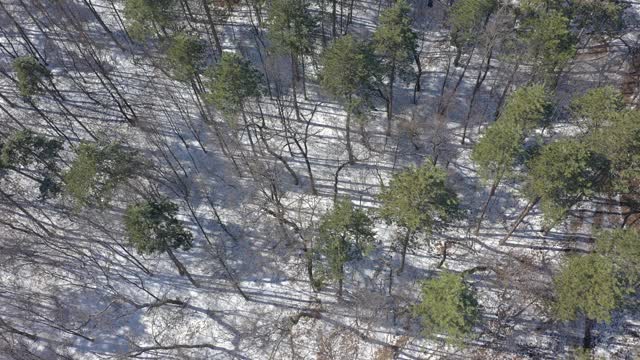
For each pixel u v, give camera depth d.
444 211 27.08
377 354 32.94
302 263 36.75
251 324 34.72
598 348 32.03
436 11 50.00
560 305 27.17
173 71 40.34
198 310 35.47
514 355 32.16
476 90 41.34
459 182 39.84
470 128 42.66
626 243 26.50
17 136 32.34
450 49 47.44
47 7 50.75
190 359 33.38
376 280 35.84
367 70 31.88
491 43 36.84
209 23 45.31
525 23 36.25
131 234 29.00
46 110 44.59
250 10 47.28
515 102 31.59
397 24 34.56
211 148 42.66
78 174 29.52
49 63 48.12
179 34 37.09
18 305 35.69
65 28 44.84
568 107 37.56
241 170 41.44
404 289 35.19
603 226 36.25
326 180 40.75
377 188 39.97
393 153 41.81
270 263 37.19
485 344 32.62
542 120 31.78
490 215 38.00
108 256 37.84
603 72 44.22
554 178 27.80
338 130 43.28
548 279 34.53
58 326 34.59
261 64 46.62
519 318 33.41
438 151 40.31
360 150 42.12
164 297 36.06
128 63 47.78
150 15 37.44
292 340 33.91
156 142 40.34
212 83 33.38
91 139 43.03
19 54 48.47
